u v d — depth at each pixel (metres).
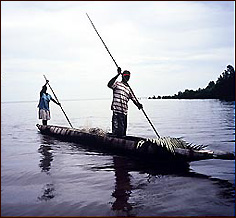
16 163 5.30
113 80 6.79
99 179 4.24
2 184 4.01
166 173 4.57
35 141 8.22
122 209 3.11
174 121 14.91
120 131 6.76
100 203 3.28
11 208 3.14
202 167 4.98
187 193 3.59
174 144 5.19
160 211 3.05
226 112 20.27
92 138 7.10
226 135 9.06
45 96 10.39
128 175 4.46
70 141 8.07
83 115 21.73
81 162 5.38
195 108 27.03
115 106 6.75
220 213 2.99
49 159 5.68
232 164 5.22
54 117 19.59
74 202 3.31
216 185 3.91
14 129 11.88
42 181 4.15
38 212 3.04
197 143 7.43
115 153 6.26
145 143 5.58
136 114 22.02
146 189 3.76
